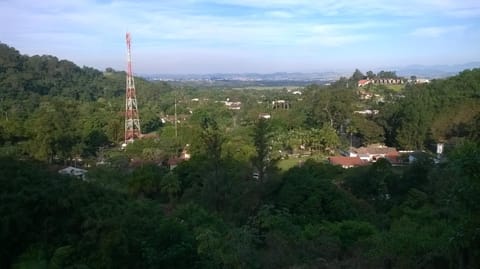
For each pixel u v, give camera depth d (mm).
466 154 6020
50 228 14352
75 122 57844
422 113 56688
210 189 23797
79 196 15070
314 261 11164
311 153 58344
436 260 8742
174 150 51375
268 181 23922
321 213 20828
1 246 14047
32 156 44750
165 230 12477
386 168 31875
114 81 123938
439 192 19906
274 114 78875
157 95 122625
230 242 11453
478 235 5961
